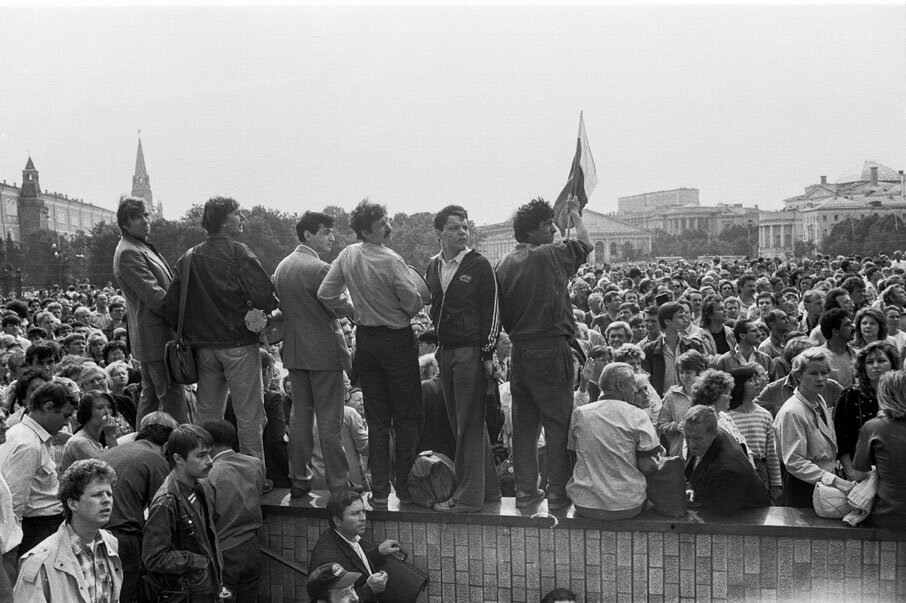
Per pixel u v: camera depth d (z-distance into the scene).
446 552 5.96
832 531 5.30
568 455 5.96
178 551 5.07
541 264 5.94
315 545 5.80
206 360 6.45
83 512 4.52
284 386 7.85
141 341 6.82
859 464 5.38
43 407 6.02
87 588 4.55
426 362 7.86
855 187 147.00
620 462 5.61
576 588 5.71
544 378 5.87
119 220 6.82
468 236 6.10
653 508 5.82
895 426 5.25
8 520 5.13
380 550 5.88
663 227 197.25
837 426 6.03
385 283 6.04
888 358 5.91
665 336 9.05
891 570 5.22
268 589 6.36
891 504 5.18
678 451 6.59
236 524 5.86
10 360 9.85
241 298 6.41
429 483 6.10
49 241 92.19
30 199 119.00
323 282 6.16
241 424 6.49
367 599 5.55
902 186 129.75
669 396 7.46
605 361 7.73
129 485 5.66
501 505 6.09
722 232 165.25
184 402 7.12
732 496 5.57
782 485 6.69
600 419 5.68
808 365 5.95
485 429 6.20
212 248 6.46
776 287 15.81
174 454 5.18
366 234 6.14
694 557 5.50
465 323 5.90
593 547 5.68
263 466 6.25
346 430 7.15
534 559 5.79
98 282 71.31
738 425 6.70
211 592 5.20
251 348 6.50
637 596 5.60
